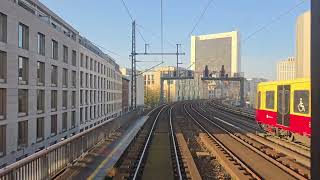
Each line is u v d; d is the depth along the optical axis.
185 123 47.69
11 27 26.83
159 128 40.72
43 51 34.06
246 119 54.97
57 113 38.00
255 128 38.81
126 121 39.69
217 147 23.20
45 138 34.22
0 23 25.59
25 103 30.17
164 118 57.94
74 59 45.81
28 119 30.22
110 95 76.31
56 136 37.66
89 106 55.22
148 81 148.00
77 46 46.44
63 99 41.00
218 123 46.94
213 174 16.44
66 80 42.03
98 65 62.69
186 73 97.94
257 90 31.12
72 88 44.44
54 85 37.28
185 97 178.88
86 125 52.91
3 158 25.50
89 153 18.33
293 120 22.45
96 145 21.36
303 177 13.88
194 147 26.06
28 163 9.80
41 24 33.03
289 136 23.97
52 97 37.16
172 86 168.12
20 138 29.41
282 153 20.59
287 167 16.17
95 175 13.26
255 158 19.48
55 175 12.71
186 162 18.14
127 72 144.88
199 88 193.00
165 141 29.08
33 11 32.78
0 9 25.00
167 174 16.12
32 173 10.16
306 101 20.56
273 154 20.36
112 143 23.52
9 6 26.39
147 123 47.78
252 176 14.48
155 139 30.45
